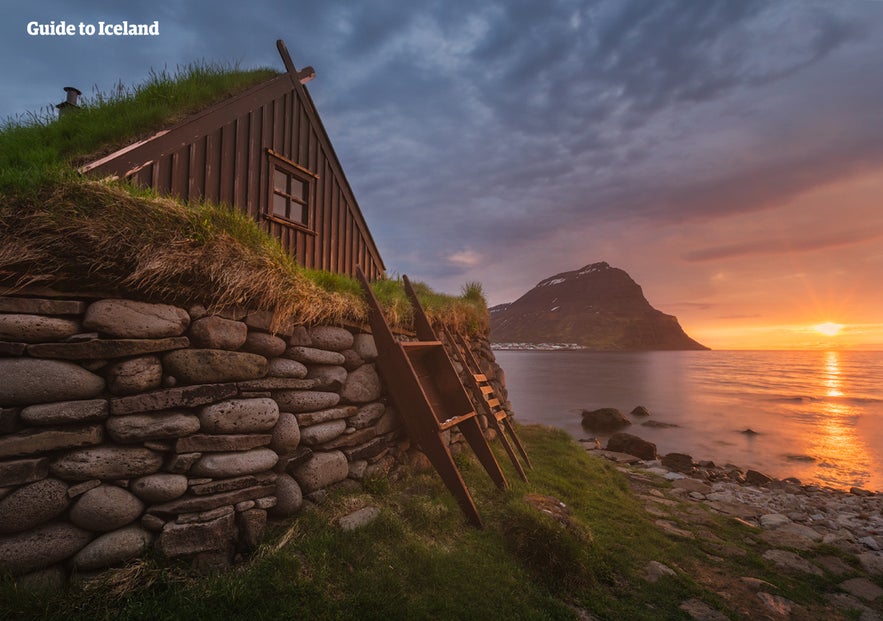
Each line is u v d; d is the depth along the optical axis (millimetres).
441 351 5844
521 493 5387
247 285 3576
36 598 2326
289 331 4012
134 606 2453
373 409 4848
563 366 107125
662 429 25734
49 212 2811
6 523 2365
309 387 4082
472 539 4129
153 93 6508
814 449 22172
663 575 4328
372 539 3586
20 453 2445
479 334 10000
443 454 4578
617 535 5129
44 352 2621
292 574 2941
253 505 3291
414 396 4750
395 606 2939
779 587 4500
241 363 3467
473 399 7930
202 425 3174
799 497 10219
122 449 2799
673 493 8156
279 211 7883
